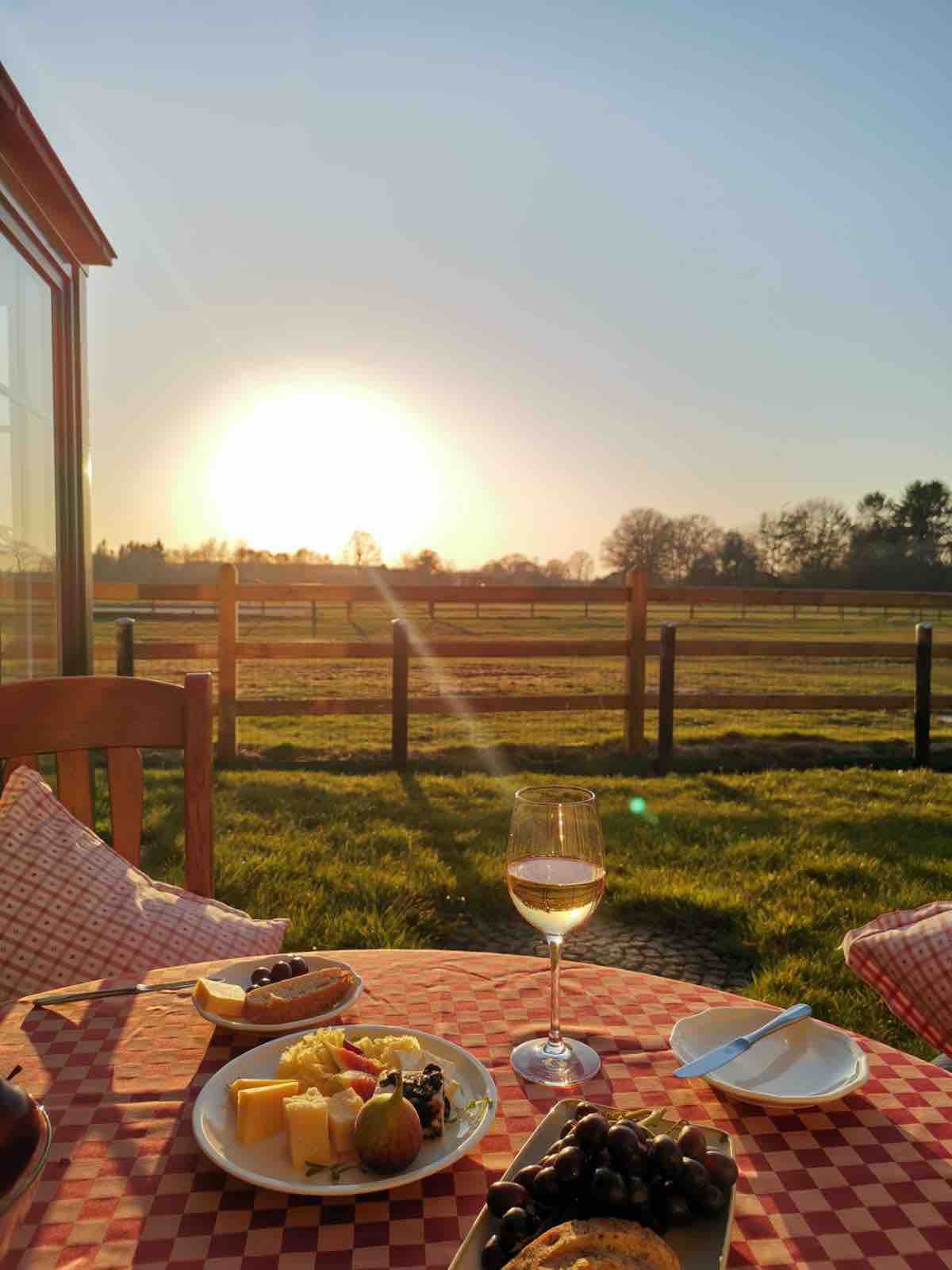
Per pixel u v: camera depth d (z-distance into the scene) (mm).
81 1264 938
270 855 4895
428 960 1674
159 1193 1044
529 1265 806
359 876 4562
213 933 1996
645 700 8258
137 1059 1326
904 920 1985
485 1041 1387
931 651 8148
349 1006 1430
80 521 5266
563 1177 915
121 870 2029
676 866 4895
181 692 2320
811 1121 1197
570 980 1598
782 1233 991
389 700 7629
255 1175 1017
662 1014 1480
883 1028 3240
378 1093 1094
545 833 1347
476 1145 1123
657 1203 922
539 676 16688
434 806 6176
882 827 5777
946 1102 1241
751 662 20703
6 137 3930
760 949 3908
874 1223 1011
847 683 16203
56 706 2232
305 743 8961
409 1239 980
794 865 4863
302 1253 958
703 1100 1242
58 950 1851
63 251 4965
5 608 4359
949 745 9375
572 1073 1282
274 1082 1149
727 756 8438
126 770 2295
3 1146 715
